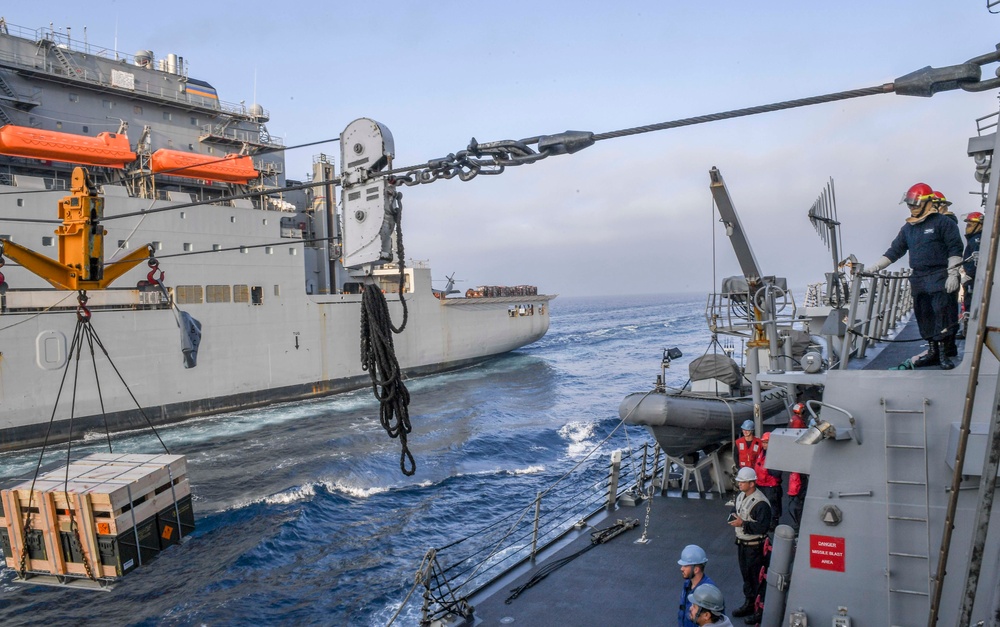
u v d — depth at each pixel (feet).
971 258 26.12
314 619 42.34
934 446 16.56
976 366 10.23
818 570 17.88
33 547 29.73
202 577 49.52
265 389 112.68
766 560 23.08
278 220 114.01
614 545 30.99
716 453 37.06
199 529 59.21
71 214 24.89
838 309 25.96
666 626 23.67
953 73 12.77
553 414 108.88
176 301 99.60
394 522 59.41
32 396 84.17
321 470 74.84
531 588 27.07
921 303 21.27
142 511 30.89
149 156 104.88
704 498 36.99
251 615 43.24
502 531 55.16
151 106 115.65
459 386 137.90
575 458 79.71
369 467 75.31
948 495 16.35
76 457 81.71
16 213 84.89
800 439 17.24
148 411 96.22
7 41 98.89
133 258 27.68
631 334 287.69
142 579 49.47
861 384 17.40
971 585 10.34
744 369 39.75
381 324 18.95
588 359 191.11
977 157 17.46
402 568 49.44
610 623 24.08
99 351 90.43
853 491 17.49
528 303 184.55
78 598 46.68
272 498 65.98
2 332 81.25
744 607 23.54
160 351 96.99
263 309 111.65
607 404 118.11
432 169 17.80
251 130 130.52
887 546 17.02
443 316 153.99
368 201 18.57
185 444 88.43
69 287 24.94
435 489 68.33
